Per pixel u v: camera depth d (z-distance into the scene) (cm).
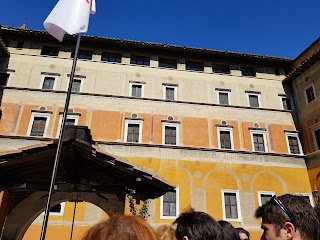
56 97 2070
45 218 523
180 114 2181
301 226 193
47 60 2202
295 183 2081
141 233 170
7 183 856
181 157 2006
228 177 2008
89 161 913
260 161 2102
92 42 2338
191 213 267
